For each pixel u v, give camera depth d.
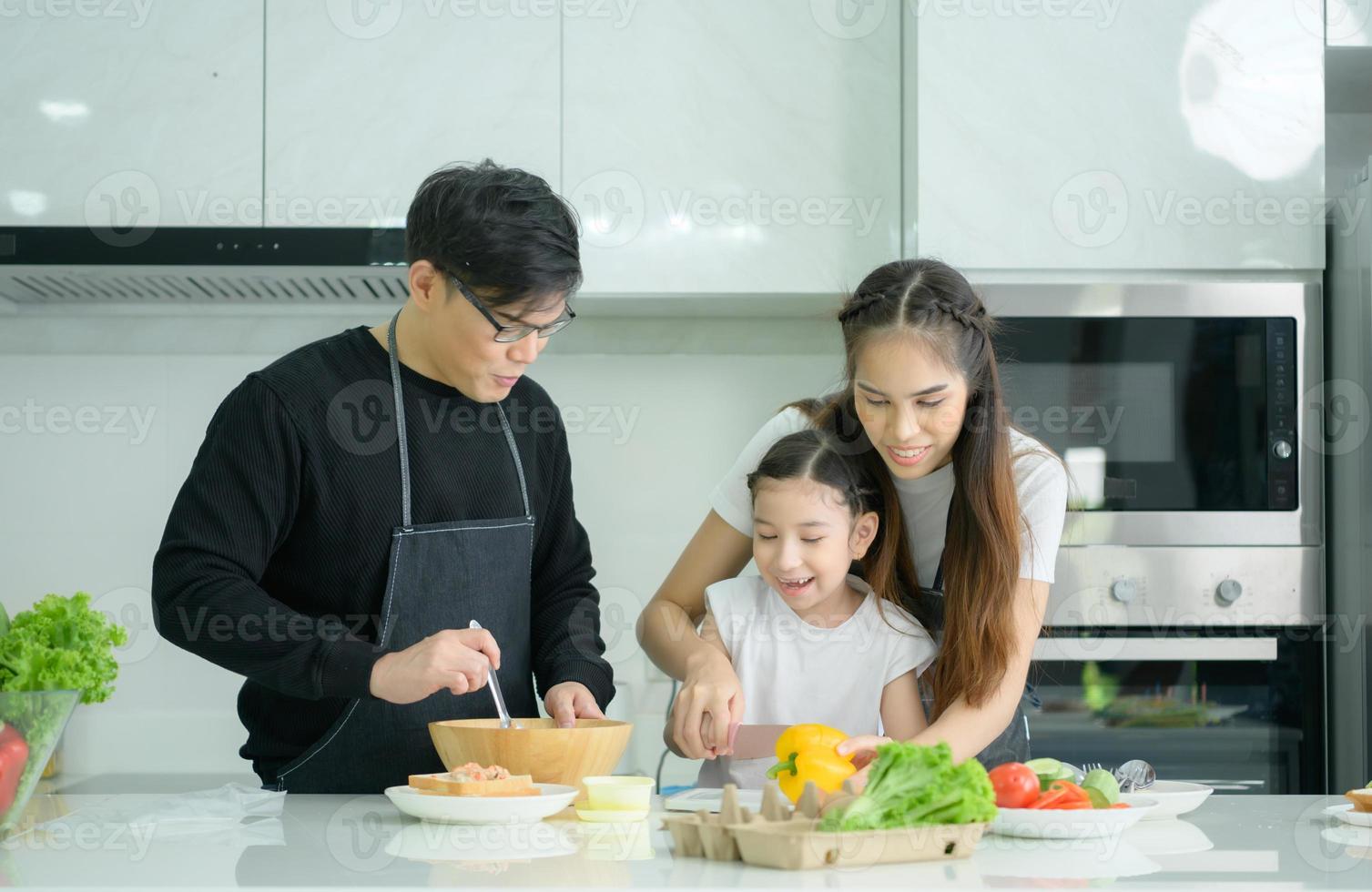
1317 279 2.31
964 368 1.44
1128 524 2.27
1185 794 1.20
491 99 2.44
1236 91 2.30
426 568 1.51
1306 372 2.29
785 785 1.19
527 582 1.60
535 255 1.33
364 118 2.43
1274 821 1.20
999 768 1.11
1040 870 0.91
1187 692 2.25
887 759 0.94
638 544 2.73
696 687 1.42
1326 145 2.61
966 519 1.50
